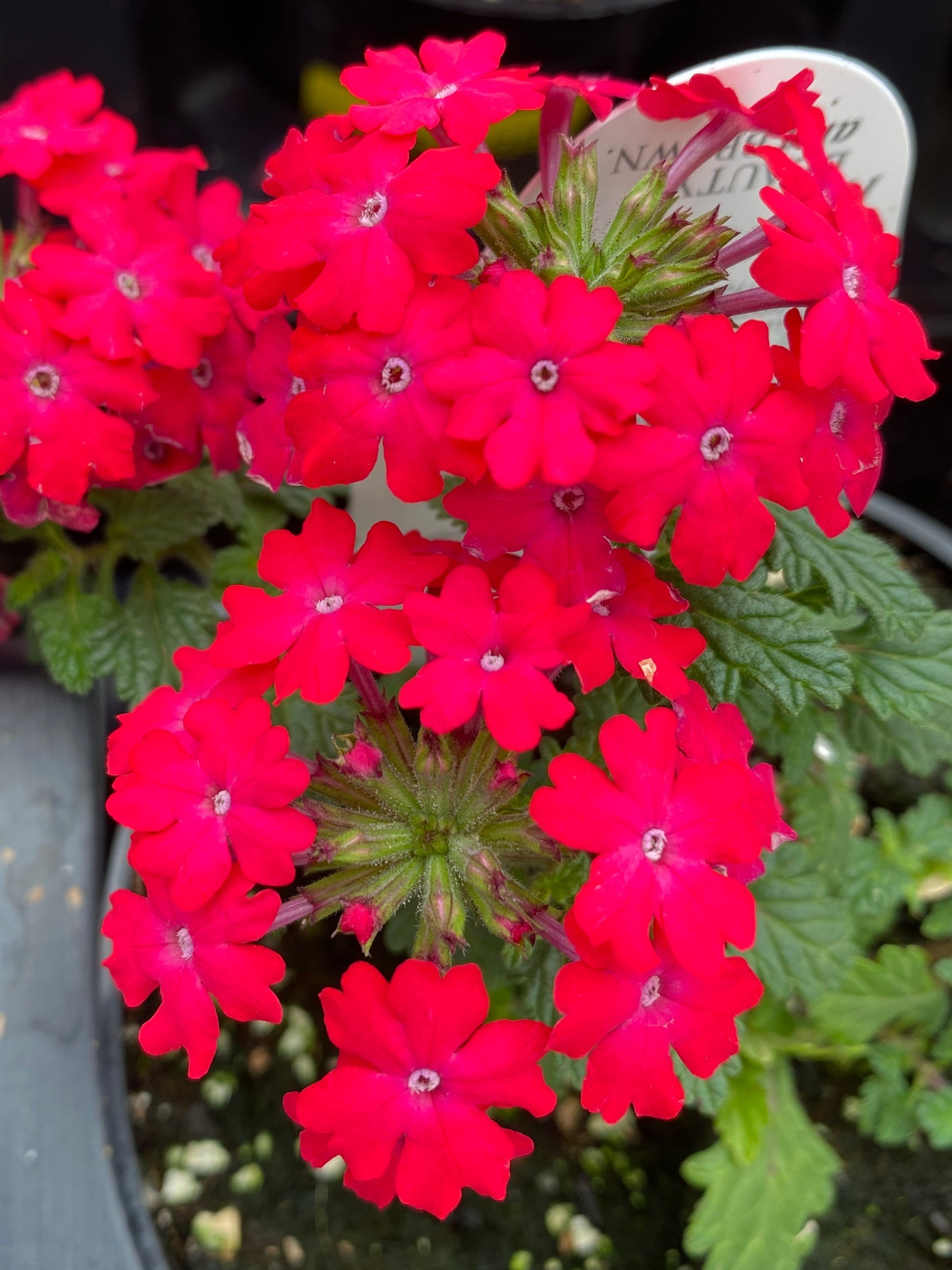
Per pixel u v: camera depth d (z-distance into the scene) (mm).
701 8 213
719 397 81
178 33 244
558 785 80
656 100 104
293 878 84
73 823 161
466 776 99
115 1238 131
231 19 244
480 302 81
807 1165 143
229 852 86
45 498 124
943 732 145
